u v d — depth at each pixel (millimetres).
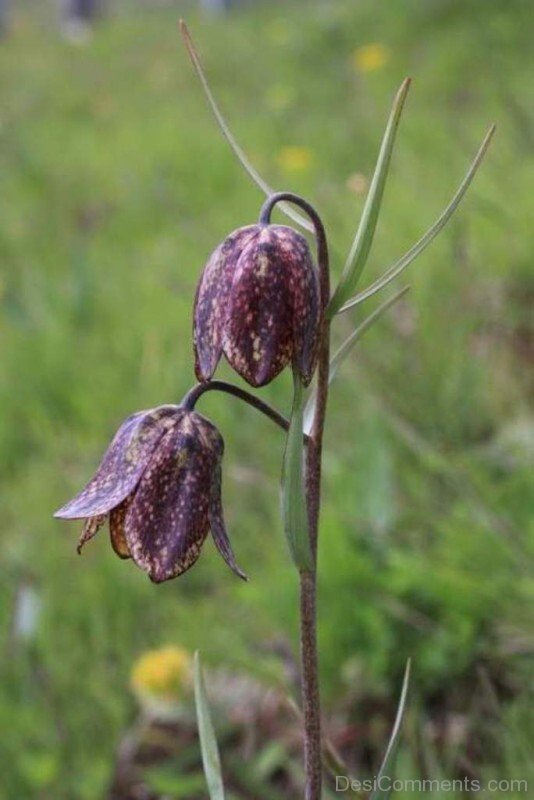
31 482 1259
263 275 644
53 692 939
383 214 1632
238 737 909
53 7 6215
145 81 3371
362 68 2738
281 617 934
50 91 3449
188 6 5680
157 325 1534
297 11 4086
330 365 665
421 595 905
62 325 1580
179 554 660
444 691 899
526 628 895
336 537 921
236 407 1232
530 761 839
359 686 905
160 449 662
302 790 883
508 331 1309
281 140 2367
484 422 1140
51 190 2326
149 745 913
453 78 2570
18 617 982
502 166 1684
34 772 899
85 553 1099
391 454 1059
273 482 1125
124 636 999
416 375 1141
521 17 2793
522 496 1008
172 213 2053
